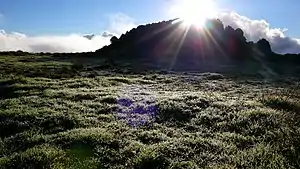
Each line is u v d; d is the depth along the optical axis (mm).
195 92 31953
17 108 22000
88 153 13125
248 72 71188
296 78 65125
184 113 20875
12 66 57781
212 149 13727
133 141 14742
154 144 14211
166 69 68375
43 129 17328
